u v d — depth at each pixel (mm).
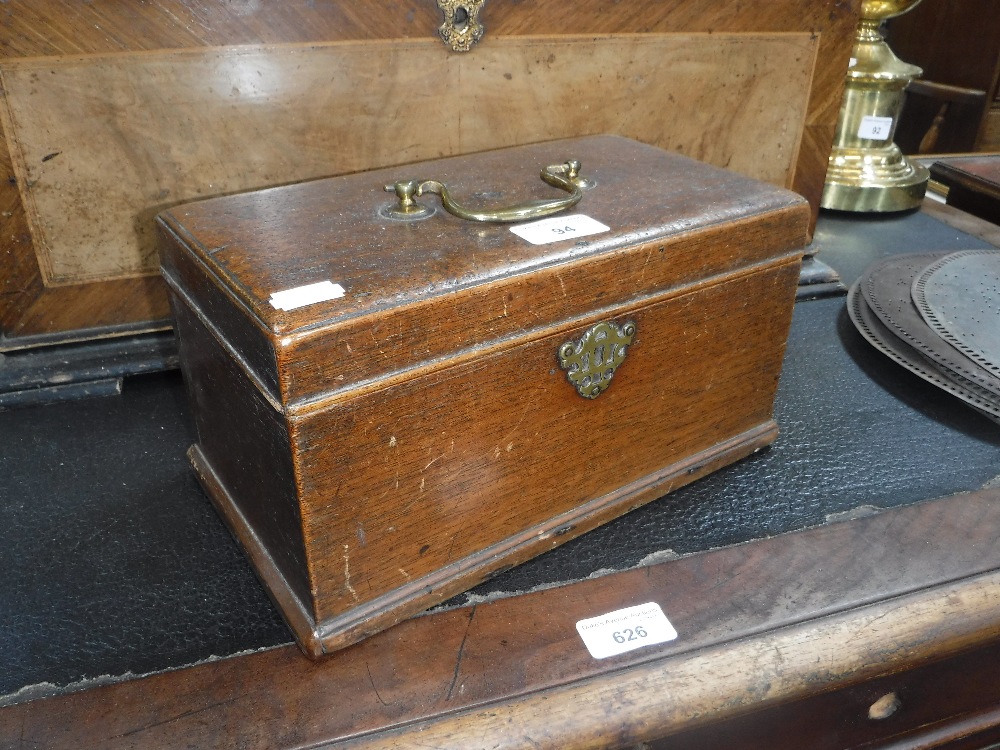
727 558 855
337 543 708
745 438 1003
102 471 985
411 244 751
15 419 1074
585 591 814
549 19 1122
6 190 1004
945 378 1114
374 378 662
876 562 852
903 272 1364
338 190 892
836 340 1280
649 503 936
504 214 782
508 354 729
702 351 886
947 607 806
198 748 660
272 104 1047
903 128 2822
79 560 852
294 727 678
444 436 727
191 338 817
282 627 777
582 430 828
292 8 1001
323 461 663
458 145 1166
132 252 1093
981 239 1634
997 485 968
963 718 915
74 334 1115
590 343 776
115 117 998
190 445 1031
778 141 1342
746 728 793
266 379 644
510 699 704
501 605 798
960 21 2506
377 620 757
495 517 812
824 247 1578
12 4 911
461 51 1095
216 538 885
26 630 768
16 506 925
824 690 767
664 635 766
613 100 1214
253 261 715
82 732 671
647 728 708
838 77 1319
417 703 699
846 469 993
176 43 980
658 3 1161
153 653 746
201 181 1070
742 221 838
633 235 780
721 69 1244
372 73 1070
